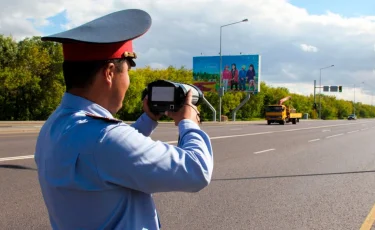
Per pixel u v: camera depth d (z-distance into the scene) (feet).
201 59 182.19
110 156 4.59
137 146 4.71
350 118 361.71
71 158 4.67
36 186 24.98
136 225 4.90
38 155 5.31
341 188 27.50
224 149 50.85
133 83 161.58
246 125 138.92
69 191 4.72
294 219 19.83
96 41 4.77
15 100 151.33
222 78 180.24
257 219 19.66
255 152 48.21
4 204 20.95
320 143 65.05
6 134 67.97
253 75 176.65
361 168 36.94
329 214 20.85
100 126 4.75
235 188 26.63
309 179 30.66
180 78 209.97
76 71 5.01
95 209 4.70
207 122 157.58
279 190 26.37
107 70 5.05
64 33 4.83
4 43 146.00
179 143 5.46
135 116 167.53
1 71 135.23
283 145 59.11
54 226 5.16
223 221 19.19
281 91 306.35
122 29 4.92
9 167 31.14
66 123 4.91
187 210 20.97
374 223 19.40
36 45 154.20
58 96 153.99
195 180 4.97
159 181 4.75
